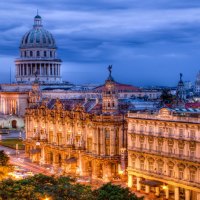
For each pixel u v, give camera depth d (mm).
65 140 182000
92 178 163625
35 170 179625
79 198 90812
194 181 124125
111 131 159375
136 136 145000
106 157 158750
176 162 129625
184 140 126625
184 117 127000
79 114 173625
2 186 91625
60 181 99812
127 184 150625
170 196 134000
